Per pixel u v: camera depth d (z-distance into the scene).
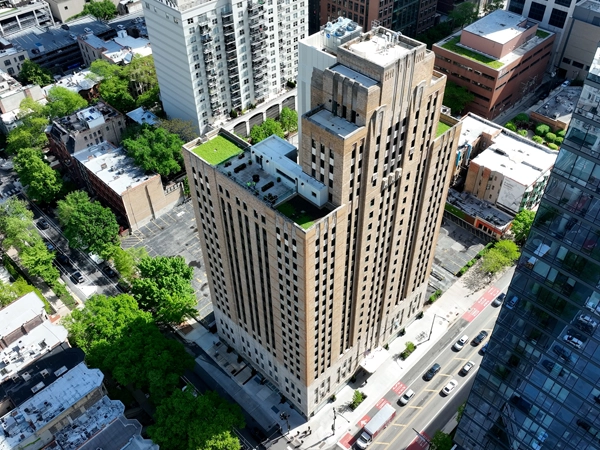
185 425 125.44
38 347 136.50
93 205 176.88
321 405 142.62
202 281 175.88
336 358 134.88
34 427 121.38
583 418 87.50
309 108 114.19
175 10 181.50
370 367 145.62
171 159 192.88
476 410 106.56
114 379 148.12
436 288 169.75
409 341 156.38
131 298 153.38
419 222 131.88
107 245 174.88
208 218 126.44
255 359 147.62
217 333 159.75
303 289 109.00
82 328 146.25
